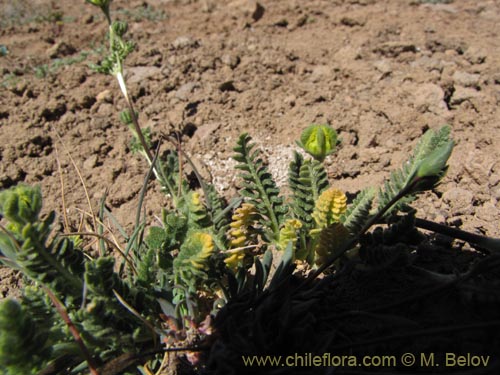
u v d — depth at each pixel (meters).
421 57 0.20
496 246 0.10
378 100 0.18
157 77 0.20
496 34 0.22
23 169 0.17
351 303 0.11
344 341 0.10
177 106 0.19
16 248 0.09
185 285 0.11
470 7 0.25
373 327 0.11
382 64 0.20
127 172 0.16
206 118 0.18
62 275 0.10
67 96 0.19
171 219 0.11
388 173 0.16
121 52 0.15
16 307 0.09
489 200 0.14
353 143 0.17
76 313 0.10
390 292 0.11
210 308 0.11
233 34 0.23
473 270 0.10
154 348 0.10
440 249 0.12
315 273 0.10
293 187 0.12
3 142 0.18
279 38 0.23
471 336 0.10
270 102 0.19
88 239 0.14
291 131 0.17
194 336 0.10
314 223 0.12
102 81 0.20
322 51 0.21
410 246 0.12
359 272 0.11
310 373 0.09
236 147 0.12
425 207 0.14
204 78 0.20
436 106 0.17
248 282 0.11
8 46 0.23
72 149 0.17
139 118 0.19
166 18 0.25
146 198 0.16
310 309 0.11
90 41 0.23
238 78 0.20
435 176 0.10
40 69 0.21
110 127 0.18
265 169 0.12
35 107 0.19
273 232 0.12
